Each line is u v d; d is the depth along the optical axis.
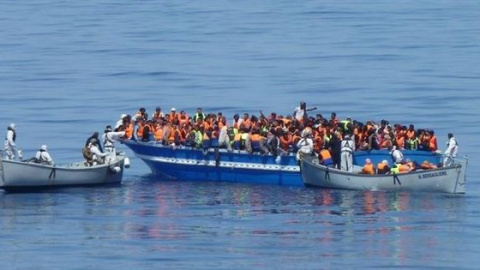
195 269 135.12
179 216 156.88
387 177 165.75
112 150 176.25
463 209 159.38
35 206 162.00
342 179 166.88
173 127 178.00
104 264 136.88
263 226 151.88
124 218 156.00
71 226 152.50
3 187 167.38
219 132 175.00
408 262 138.00
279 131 171.25
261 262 137.62
